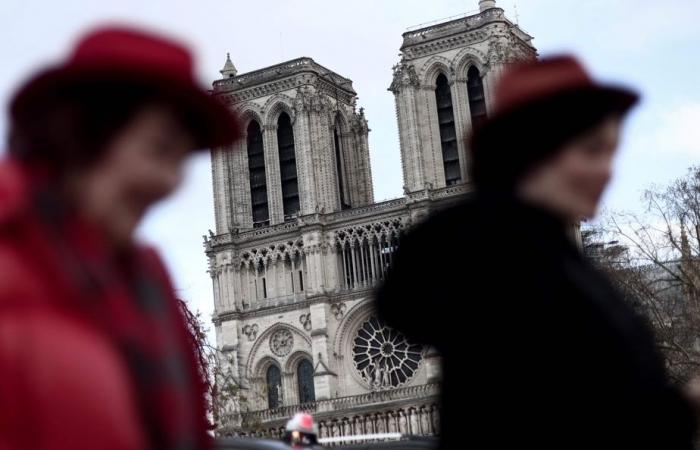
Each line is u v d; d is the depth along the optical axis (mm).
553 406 6918
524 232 7238
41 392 4625
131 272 5812
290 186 165000
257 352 158250
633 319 7469
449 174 158000
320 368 152125
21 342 4684
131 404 4969
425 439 21203
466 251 7160
